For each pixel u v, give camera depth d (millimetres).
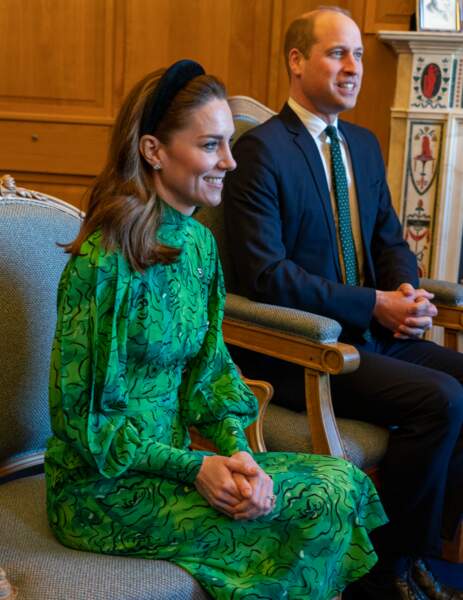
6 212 1727
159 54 3891
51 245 1779
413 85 3676
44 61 3895
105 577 1372
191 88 1536
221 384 1707
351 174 2619
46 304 1756
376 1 3762
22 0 3846
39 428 1758
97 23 3863
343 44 2473
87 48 3883
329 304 2318
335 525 1494
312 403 2078
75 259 1488
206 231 1725
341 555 1521
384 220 2711
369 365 2244
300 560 1458
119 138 1542
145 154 1540
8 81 3912
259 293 2312
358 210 2604
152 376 1571
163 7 3855
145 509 1486
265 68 3883
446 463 2166
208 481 1463
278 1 3814
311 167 2471
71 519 1494
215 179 1570
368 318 2361
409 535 2191
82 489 1501
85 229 1506
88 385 1460
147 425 1557
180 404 1690
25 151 3965
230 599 1398
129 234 1482
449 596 2271
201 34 3873
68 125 3941
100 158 3967
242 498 1438
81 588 1333
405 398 2162
